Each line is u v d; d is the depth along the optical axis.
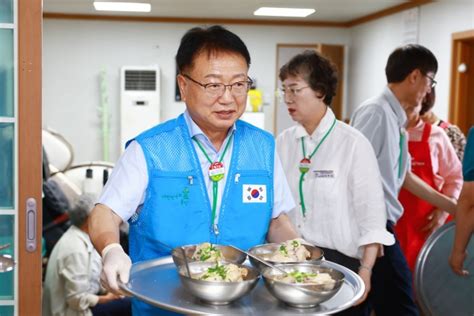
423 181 3.20
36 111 1.94
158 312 1.50
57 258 3.12
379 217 2.28
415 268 2.25
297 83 2.31
